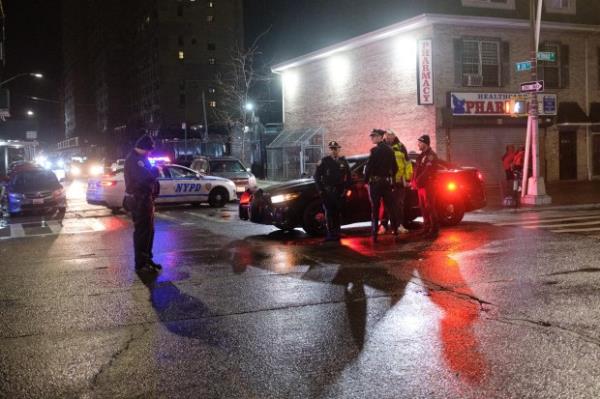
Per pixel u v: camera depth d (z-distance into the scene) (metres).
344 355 5.11
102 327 6.00
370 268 8.63
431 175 11.61
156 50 94.75
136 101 111.00
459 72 24.34
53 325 6.09
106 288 7.71
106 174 19.44
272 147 34.47
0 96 43.16
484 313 6.30
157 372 4.79
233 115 75.31
